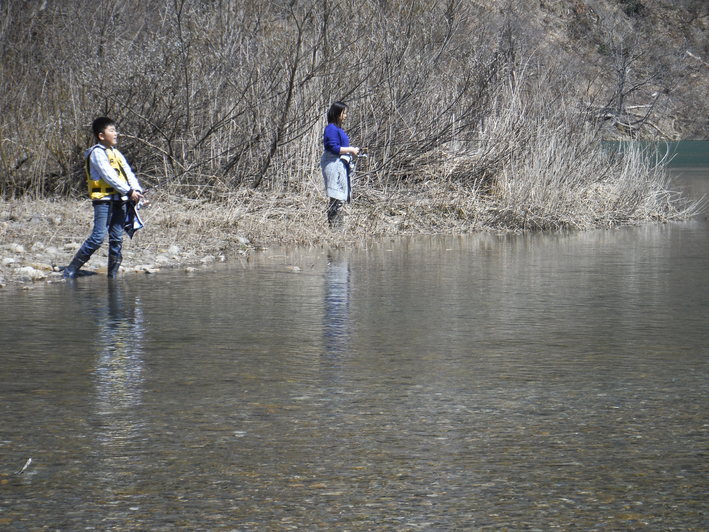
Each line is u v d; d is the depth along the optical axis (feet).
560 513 16.70
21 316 33.91
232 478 18.33
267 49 69.05
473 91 72.90
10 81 68.54
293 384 25.00
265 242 56.29
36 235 52.01
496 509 16.87
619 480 18.20
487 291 40.04
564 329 32.09
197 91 66.64
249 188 64.23
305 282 42.22
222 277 43.55
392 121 69.31
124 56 67.21
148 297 38.06
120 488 17.84
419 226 64.54
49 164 66.90
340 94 68.69
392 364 27.17
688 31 267.59
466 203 67.10
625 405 23.09
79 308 35.53
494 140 69.92
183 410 22.67
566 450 19.84
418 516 16.57
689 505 17.04
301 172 66.64
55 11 73.36
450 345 29.63
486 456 19.48
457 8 75.31
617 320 33.65
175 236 53.31
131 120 66.39
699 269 46.91
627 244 57.77
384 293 39.40
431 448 19.95
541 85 75.25
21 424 21.61
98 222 42.52
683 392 24.26
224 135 66.90
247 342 29.99
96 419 21.97
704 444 20.24
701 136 242.37
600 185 74.43
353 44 69.77
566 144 71.67
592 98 79.05
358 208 64.85
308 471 18.67
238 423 21.68
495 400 23.53
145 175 67.56
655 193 75.41
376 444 20.24
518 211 66.39
